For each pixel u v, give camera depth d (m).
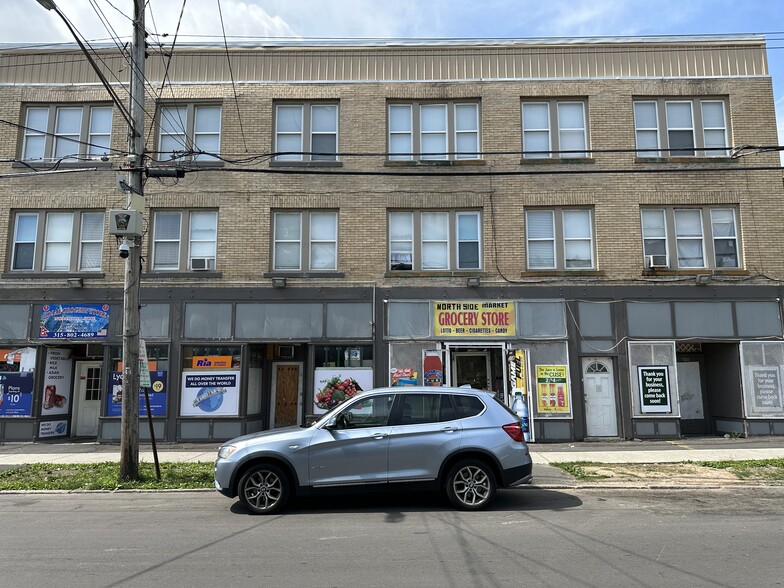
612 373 15.41
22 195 16.19
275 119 16.59
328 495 8.03
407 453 8.09
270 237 16.03
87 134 16.45
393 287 15.67
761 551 6.12
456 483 8.15
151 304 15.62
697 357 16.70
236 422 15.21
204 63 16.58
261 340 15.45
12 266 16.06
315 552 6.19
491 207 15.97
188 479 10.52
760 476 10.38
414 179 16.16
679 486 9.76
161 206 16.06
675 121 16.39
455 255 15.98
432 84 16.53
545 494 9.35
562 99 16.52
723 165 16.02
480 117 16.50
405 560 5.88
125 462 10.43
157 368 15.41
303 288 15.67
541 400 15.12
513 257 15.75
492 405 8.48
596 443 14.70
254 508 8.05
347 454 8.05
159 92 16.42
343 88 16.53
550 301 15.51
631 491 9.56
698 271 15.64
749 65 16.47
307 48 16.69
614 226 15.84
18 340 15.54
